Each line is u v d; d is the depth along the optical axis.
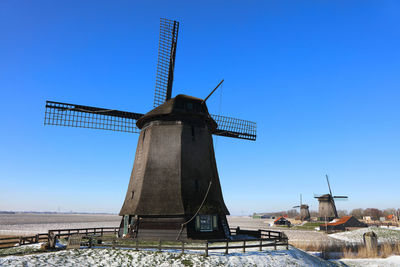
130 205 21.42
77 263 14.02
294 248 20.69
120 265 14.09
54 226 84.38
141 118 24.16
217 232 20.83
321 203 84.38
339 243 31.81
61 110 23.31
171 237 19.39
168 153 22.02
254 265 15.44
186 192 20.75
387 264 24.16
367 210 140.12
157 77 26.80
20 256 14.66
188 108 23.39
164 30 27.95
